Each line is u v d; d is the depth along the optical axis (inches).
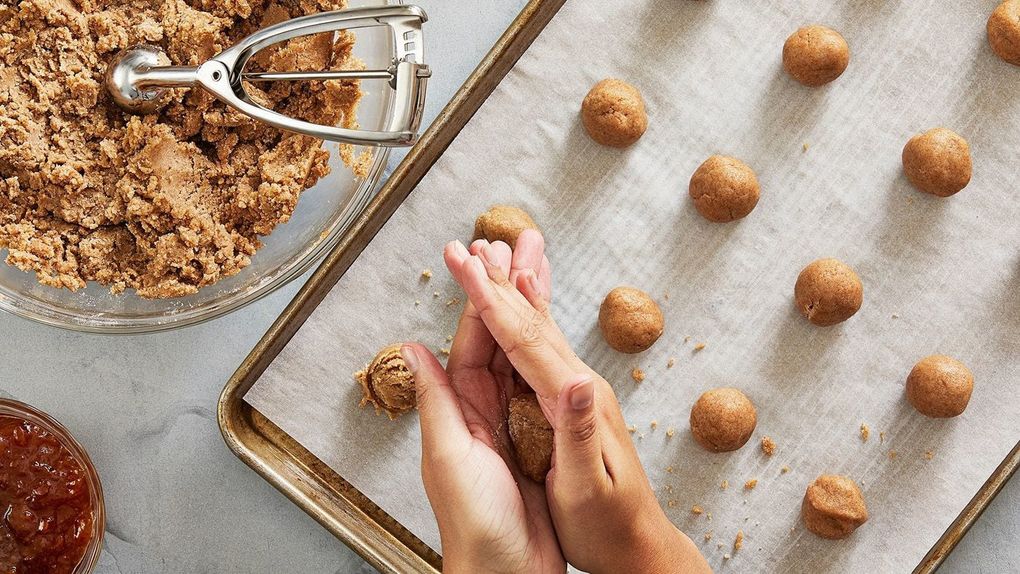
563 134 29.8
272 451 29.5
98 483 29.0
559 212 29.9
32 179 26.1
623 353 29.9
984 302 29.9
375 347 29.7
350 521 29.4
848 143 30.0
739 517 30.0
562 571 25.4
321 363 29.7
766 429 30.0
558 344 24.5
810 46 29.3
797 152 30.0
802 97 30.0
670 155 30.0
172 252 26.8
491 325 24.1
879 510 29.9
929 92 29.9
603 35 29.8
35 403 29.9
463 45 29.9
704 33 29.9
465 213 29.7
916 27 29.9
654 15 29.8
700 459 30.0
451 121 28.9
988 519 30.1
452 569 24.6
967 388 29.3
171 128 26.6
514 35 28.8
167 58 26.5
